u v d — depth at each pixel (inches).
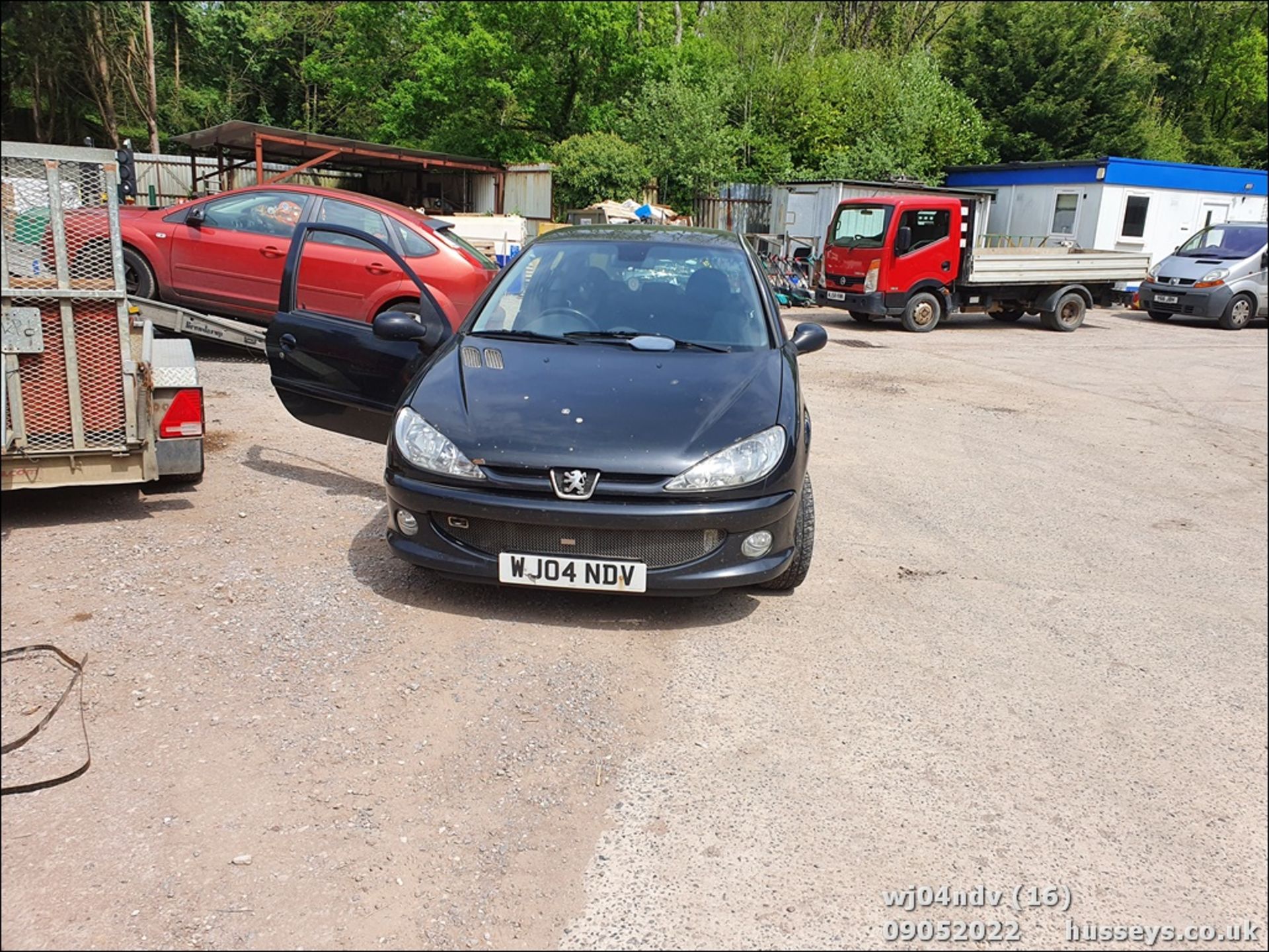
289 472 227.8
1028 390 443.8
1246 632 179.5
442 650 143.4
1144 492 281.6
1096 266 692.7
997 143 1288.1
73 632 140.4
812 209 814.5
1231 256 736.3
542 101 1135.0
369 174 1044.5
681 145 1006.4
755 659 149.5
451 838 102.9
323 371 204.8
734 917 94.5
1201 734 139.6
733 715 132.3
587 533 146.4
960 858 106.7
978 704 142.2
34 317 167.9
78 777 108.3
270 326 207.6
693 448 149.2
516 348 177.8
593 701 132.3
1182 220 914.7
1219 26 1558.8
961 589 189.9
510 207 967.0
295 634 144.8
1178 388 472.1
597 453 146.4
